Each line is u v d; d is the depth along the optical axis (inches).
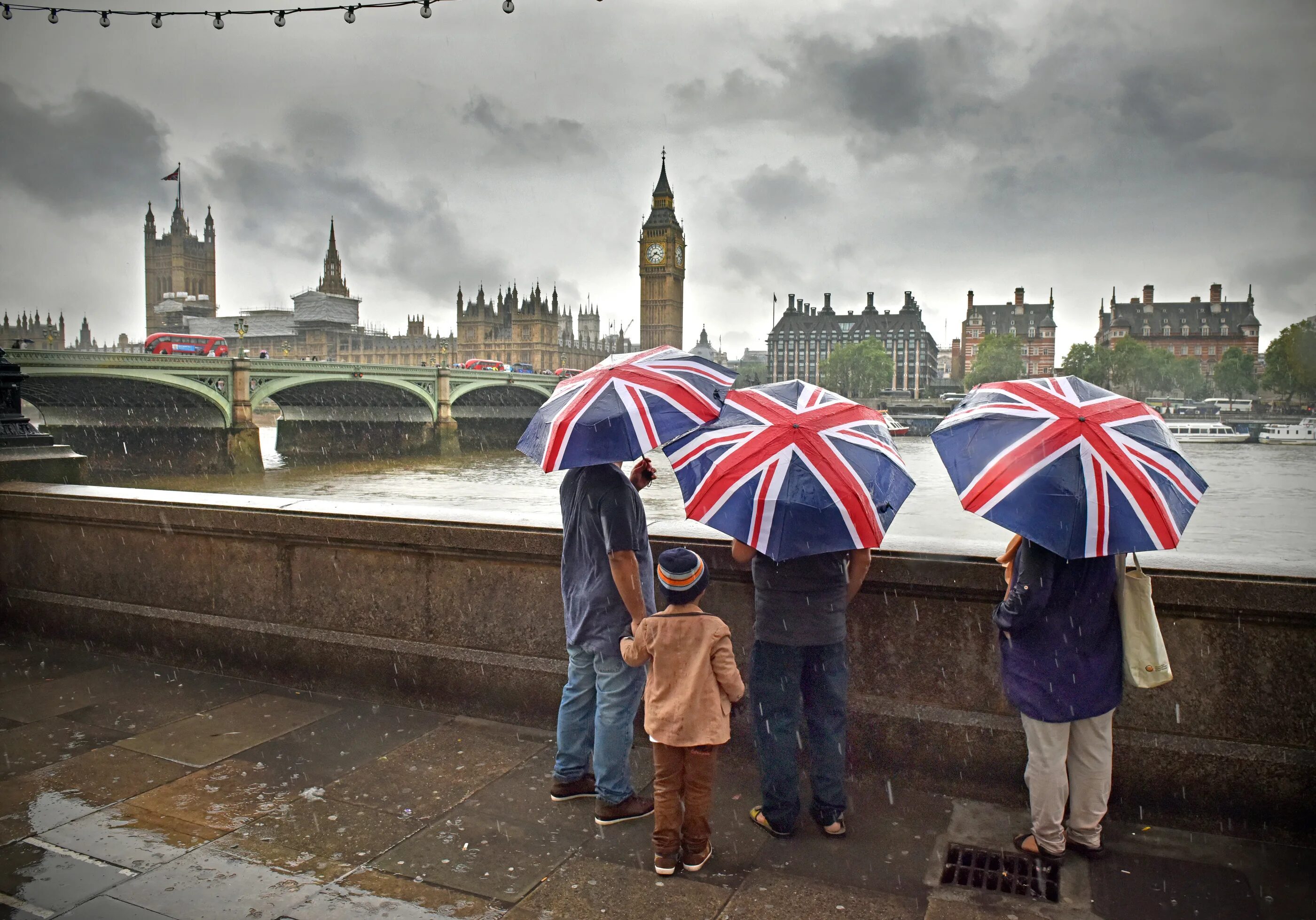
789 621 144.3
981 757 162.4
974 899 130.8
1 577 270.5
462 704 204.2
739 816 156.8
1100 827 142.6
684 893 133.0
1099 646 132.8
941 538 176.4
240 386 2888.8
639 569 151.4
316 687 221.3
